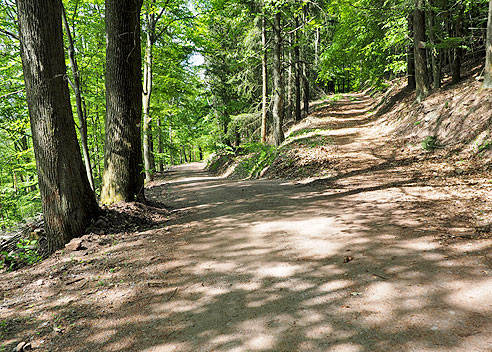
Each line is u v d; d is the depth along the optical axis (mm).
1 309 3484
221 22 16453
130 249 5074
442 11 13180
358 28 16906
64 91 5324
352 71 26359
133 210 6875
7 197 13859
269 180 11914
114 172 7215
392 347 2320
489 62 9688
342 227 5148
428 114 11727
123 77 7059
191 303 3338
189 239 5410
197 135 27625
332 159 11594
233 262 4277
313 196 7738
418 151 10430
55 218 5305
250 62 18781
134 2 6961
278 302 3156
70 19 10750
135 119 7332
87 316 3244
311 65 23125
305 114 23938
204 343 2652
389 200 6383
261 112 19438
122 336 2871
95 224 5770
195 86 17391
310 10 19750
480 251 3629
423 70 14148
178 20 13938
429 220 4906
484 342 2240
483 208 5039
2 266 4832
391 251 3980
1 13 9859
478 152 8234
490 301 2705
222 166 23031
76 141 5574
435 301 2818
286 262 4078
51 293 3797
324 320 2768
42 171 5270
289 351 2428
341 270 3662
